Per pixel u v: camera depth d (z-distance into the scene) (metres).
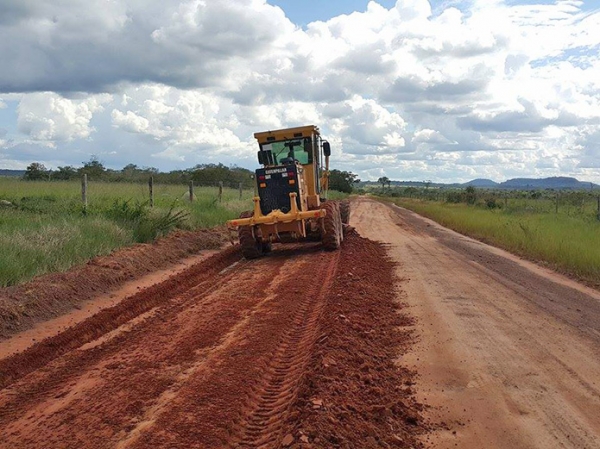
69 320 9.11
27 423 5.35
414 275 12.49
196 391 5.93
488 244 19.94
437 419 5.37
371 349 7.22
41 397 5.98
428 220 33.19
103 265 12.05
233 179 52.38
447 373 6.53
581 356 7.11
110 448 4.77
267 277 12.60
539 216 27.88
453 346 7.46
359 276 11.85
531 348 7.39
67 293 10.12
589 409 5.59
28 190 24.36
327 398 5.37
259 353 7.12
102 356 7.24
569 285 12.09
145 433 5.00
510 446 4.86
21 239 11.80
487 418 5.39
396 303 9.77
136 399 5.78
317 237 17.61
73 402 5.79
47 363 7.12
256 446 4.80
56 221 14.70
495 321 8.67
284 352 7.24
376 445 4.73
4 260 10.36
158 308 9.88
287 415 5.23
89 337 8.19
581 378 6.38
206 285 11.94
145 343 7.73
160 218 17.64
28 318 8.88
